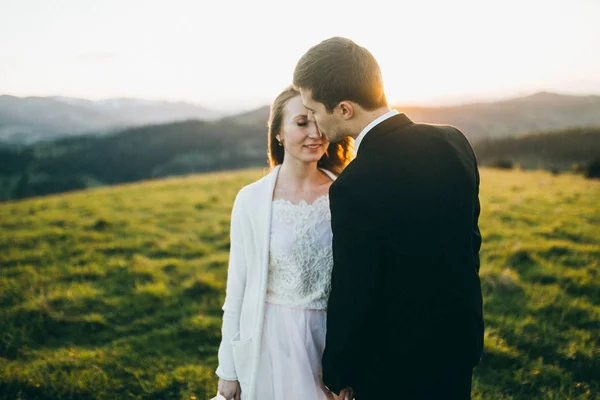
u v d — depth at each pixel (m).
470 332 1.83
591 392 3.53
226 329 2.38
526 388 3.61
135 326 4.95
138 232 8.54
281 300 2.30
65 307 5.30
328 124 1.99
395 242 1.75
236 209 2.34
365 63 1.88
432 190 1.76
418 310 1.80
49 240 8.05
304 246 2.25
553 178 15.44
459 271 1.79
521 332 4.37
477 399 3.44
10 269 6.61
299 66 1.97
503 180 14.59
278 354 2.27
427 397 1.87
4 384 3.76
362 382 2.00
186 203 11.13
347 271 1.81
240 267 2.35
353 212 1.77
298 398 2.22
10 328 4.81
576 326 4.55
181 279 6.20
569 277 5.67
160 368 4.09
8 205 12.38
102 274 6.32
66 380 3.80
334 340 1.92
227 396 2.41
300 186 2.37
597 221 8.56
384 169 1.79
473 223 1.97
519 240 7.24
